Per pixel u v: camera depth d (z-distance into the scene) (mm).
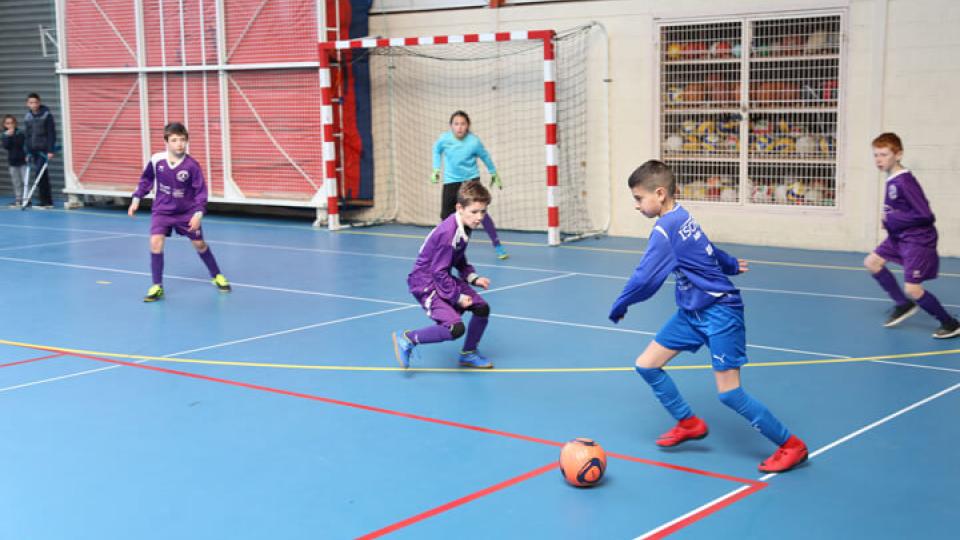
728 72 12180
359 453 4980
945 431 5184
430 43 13148
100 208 17672
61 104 18047
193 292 9602
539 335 7609
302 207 16391
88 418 5637
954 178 10883
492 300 9016
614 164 13227
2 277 10508
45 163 17578
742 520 4062
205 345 7418
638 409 5695
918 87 10953
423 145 14883
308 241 13219
